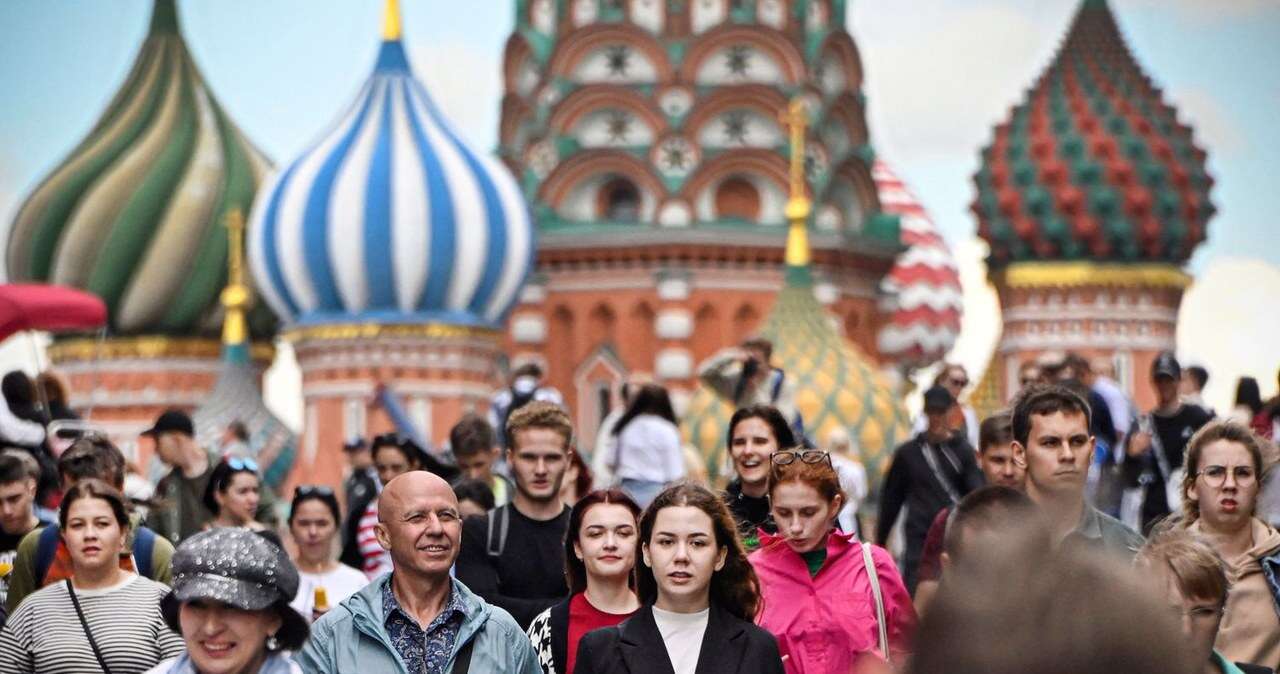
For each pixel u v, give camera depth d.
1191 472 12.33
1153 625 4.30
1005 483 13.90
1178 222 62.69
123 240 64.75
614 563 11.44
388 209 53.34
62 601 11.71
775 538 11.66
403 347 53.34
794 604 11.35
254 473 16.11
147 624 11.67
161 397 65.06
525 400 24.44
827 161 57.50
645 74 57.00
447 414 53.47
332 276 53.62
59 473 14.31
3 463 14.17
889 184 71.75
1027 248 63.09
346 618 10.27
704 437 48.88
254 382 60.84
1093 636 4.29
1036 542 4.45
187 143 66.00
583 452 56.28
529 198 57.44
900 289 69.94
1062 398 11.91
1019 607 4.35
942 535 12.55
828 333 52.12
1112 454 21.73
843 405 50.25
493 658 10.19
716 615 10.33
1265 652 12.01
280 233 54.12
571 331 56.97
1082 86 63.66
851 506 22.38
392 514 10.21
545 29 58.53
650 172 56.28
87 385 65.12
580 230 56.47
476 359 53.94
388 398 50.59
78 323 24.80
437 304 53.78
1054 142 63.00
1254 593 12.05
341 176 53.66
